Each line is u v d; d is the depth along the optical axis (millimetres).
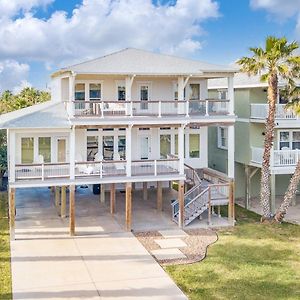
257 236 23234
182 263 19031
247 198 30578
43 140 25609
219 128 34938
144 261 19266
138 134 28672
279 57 24828
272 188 28000
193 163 29812
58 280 16984
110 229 24375
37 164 22984
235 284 16641
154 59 27375
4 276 17328
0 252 20375
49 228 24469
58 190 28484
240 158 32156
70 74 24297
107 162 24219
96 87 27500
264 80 25406
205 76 26656
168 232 24000
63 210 26703
